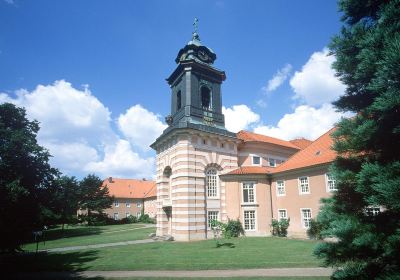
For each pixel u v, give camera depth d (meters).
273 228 31.12
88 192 68.69
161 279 14.05
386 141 7.38
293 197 29.95
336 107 9.09
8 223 22.64
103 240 33.09
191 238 28.55
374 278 6.44
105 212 80.69
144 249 24.00
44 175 31.80
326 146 29.53
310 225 27.61
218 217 31.48
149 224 68.12
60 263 19.33
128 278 14.59
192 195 29.69
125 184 90.00
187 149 30.55
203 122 32.97
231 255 19.33
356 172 8.18
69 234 44.38
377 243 6.74
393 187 5.71
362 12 8.10
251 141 36.66
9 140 28.30
